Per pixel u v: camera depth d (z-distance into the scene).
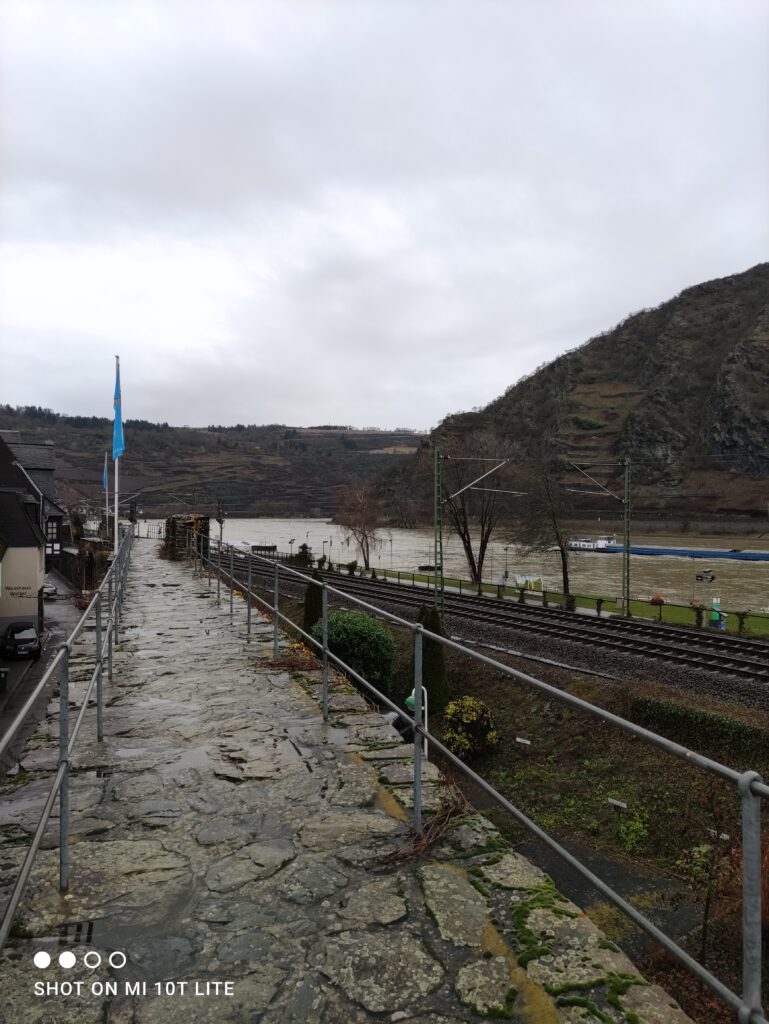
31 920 2.55
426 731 3.09
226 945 2.39
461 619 22.41
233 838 3.19
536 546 35.50
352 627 12.27
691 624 22.50
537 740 14.27
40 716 5.26
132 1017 2.05
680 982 6.70
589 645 17.91
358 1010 2.07
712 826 9.54
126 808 3.54
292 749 4.38
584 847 10.80
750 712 12.89
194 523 23.88
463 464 39.88
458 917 2.53
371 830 3.25
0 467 30.44
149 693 5.75
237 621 9.45
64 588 39.19
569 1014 2.02
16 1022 2.04
